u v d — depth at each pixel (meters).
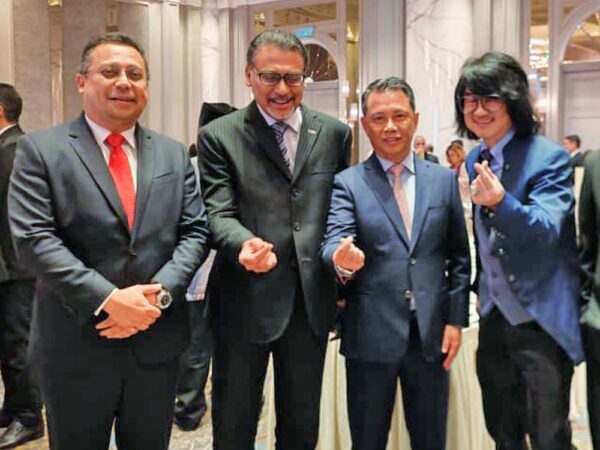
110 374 1.72
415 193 2.01
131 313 1.59
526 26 8.30
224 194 1.93
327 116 2.09
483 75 1.80
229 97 10.55
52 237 1.63
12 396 2.98
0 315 2.94
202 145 1.99
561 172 1.81
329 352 2.40
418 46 8.48
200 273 3.02
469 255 2.09
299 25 10.38
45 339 1.71
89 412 1.73
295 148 1.98
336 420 2.42
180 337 1.82
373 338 1.96
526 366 1.86
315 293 1.93
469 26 8.28
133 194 1.77
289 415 2.00
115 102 1.72
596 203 1.80
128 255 1.71
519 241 1.74
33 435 2.98
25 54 7.89
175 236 1.81
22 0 7.83
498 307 1.89
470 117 1.86
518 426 1.99
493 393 1.98
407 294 1.96
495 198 1.70
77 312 1.61
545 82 8.57
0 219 2.85
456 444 2.34
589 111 8.43
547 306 1.80
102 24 9.27
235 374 1.95
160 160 1.83
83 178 1.69
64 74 9.17
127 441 1.82
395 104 1.96
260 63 1.88
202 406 3.20
